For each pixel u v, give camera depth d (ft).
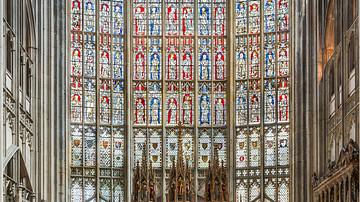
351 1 137.80
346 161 128.36
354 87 132.57
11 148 142.00
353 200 127.03
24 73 156.04
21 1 156.46
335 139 147.02
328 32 158.61
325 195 149.18
